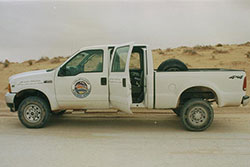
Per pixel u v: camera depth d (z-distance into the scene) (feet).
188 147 20.13
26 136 23.22
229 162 17.26
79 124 27.40
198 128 24.20
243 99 24.08
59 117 30.48
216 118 29.19
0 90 49.14
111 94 24.62
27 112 25.48
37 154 18.93
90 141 21.76
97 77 24.64
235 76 23.90
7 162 17.60
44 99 26.37
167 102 24.11
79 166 16.80
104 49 24.86
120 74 23.27
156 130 25.02
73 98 24.91
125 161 17.53
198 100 24.16
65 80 24.88
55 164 17.17
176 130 24.93
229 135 23.16
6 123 27.89
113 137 22.84
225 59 79.46
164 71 24.47
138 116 30.50
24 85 25.25
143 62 25.49
